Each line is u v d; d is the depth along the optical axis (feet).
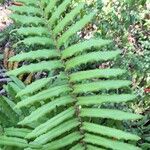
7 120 1.15
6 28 1.74
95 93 1.36
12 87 1.18
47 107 1.03
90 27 1.65
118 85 1.04
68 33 1.12
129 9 1.57
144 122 1.35
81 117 1.08
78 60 1.09
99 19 1.59
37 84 1.06
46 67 1.09
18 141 1.04
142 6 1.65
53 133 1.03
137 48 1.60
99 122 1.15
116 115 1.03
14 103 1.17
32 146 1.01
